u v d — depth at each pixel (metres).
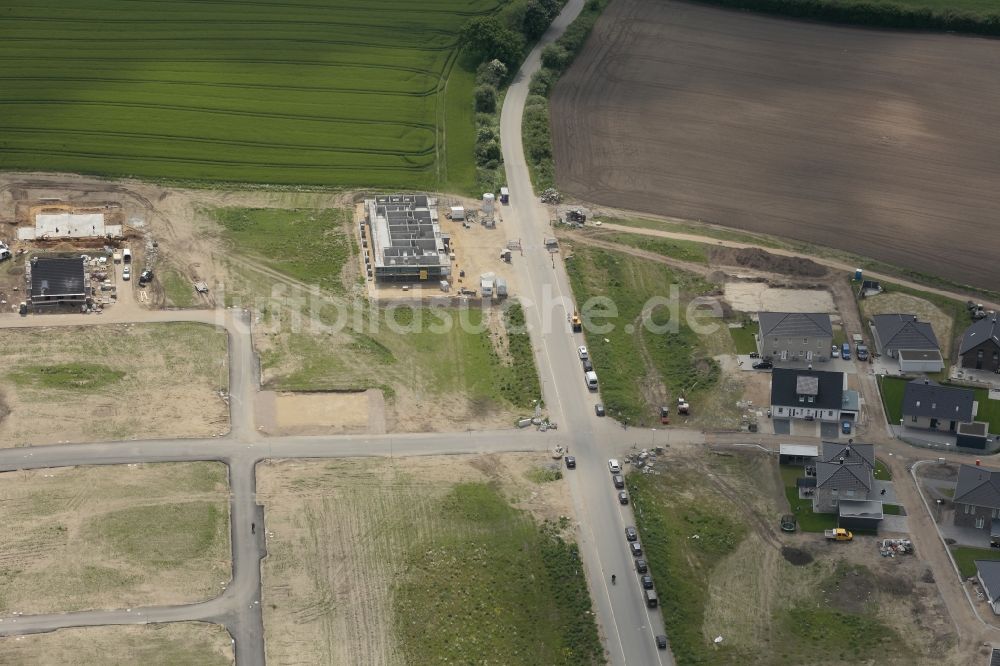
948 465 187.88
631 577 169.75
